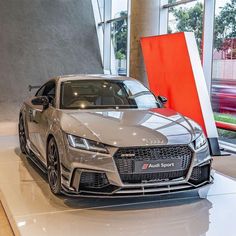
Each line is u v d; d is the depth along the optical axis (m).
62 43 11.81
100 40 12.36
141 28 7.86
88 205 3.47
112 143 3.20
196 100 5.57
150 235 2.89
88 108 4.11
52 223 3.08
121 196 3.23
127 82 4.68
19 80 11.04
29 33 11.55
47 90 4.83
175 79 6.04
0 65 11.02
